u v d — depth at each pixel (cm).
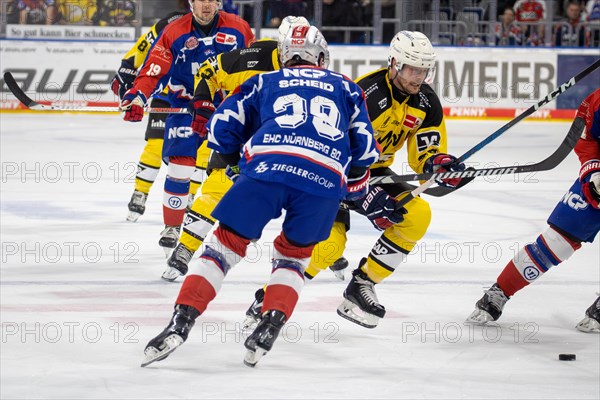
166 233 1456
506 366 959
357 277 1066
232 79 1159
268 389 860
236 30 1428
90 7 3638
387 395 852
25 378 877
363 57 3697
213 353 975
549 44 3822
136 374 895
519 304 1233
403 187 1095
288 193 887
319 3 3659
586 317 1109
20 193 2088
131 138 3120
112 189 2169
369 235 1716
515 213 1958
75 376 886
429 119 1071
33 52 3628
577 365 967
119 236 1641
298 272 920
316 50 947
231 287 1284
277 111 895
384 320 1135
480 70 3762
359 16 3703
